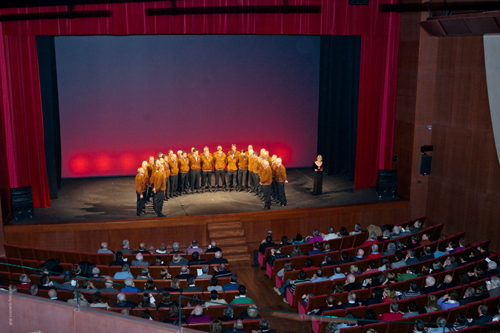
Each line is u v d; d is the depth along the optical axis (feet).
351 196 53.47
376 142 54.90
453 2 37.19
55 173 52.65
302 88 64.90
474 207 45.44
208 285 30.91
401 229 40.81
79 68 59.00
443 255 34.83
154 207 46.78
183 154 54.03
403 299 26.96
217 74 62.39
